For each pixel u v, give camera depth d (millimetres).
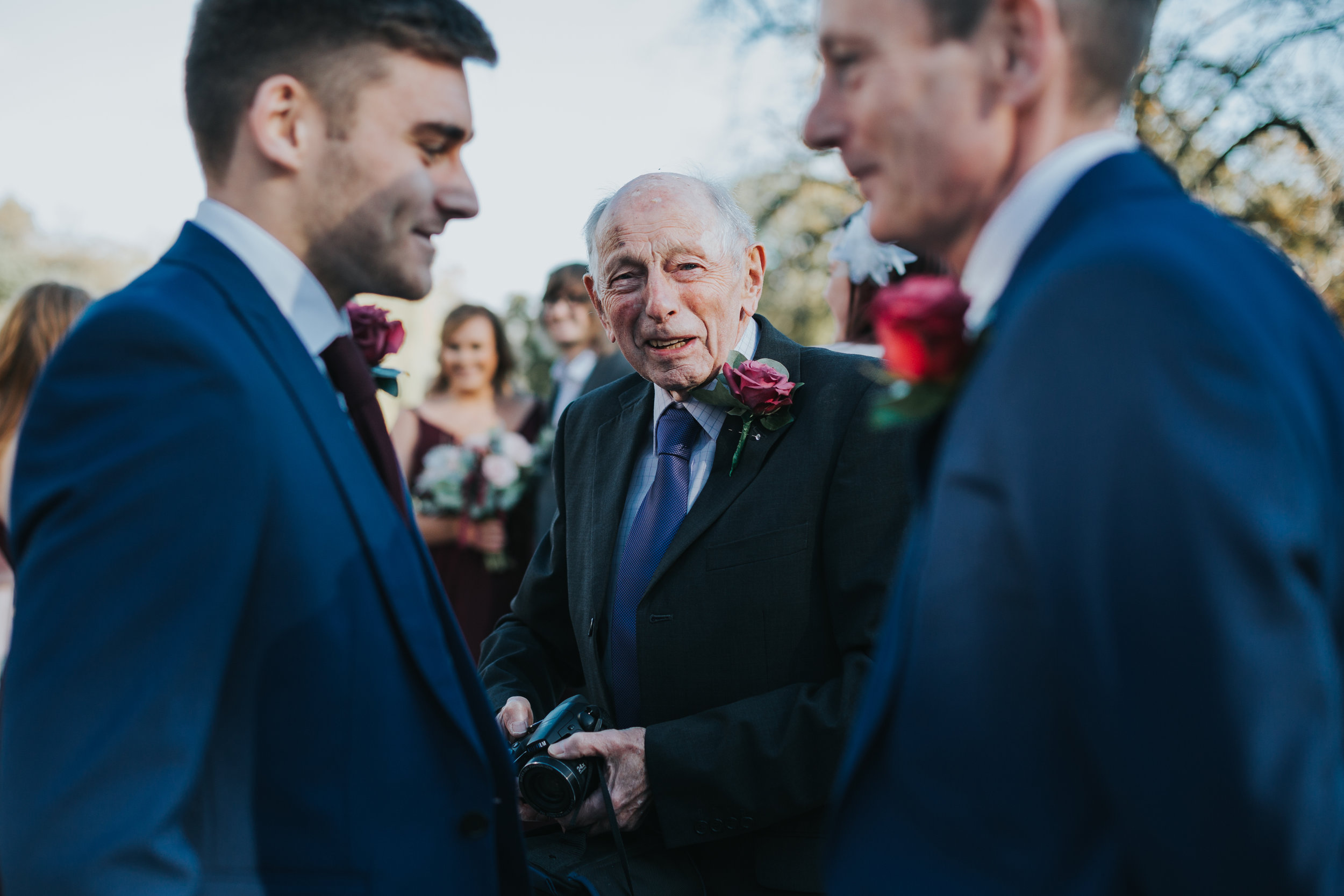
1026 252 878
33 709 946
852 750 954
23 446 1024
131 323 1028
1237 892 699
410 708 1163
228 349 1071
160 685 956
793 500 1735
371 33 1147
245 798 1083
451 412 4754
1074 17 872
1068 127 911
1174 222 809
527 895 1335
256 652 1076
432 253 1272
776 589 1721
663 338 1769
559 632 2178
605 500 1967
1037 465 749
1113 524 708
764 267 1951
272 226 1196
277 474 1068
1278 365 725
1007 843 810
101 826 928
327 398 1166
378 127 1170
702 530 1755
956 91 896
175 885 963
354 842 1104
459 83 1217
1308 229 7258
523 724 1834
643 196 1790
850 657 1666
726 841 1742
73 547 962
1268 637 674
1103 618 712
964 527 804
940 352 928
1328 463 781
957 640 811
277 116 1158
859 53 933
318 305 1243
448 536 4188
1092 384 727
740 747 1626
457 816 1185
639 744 1663
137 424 993
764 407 1755
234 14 1159
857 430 1732
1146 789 707
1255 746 671
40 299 3061
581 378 4812
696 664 1744
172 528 975
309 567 1086
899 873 860
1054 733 791
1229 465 679
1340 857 717
